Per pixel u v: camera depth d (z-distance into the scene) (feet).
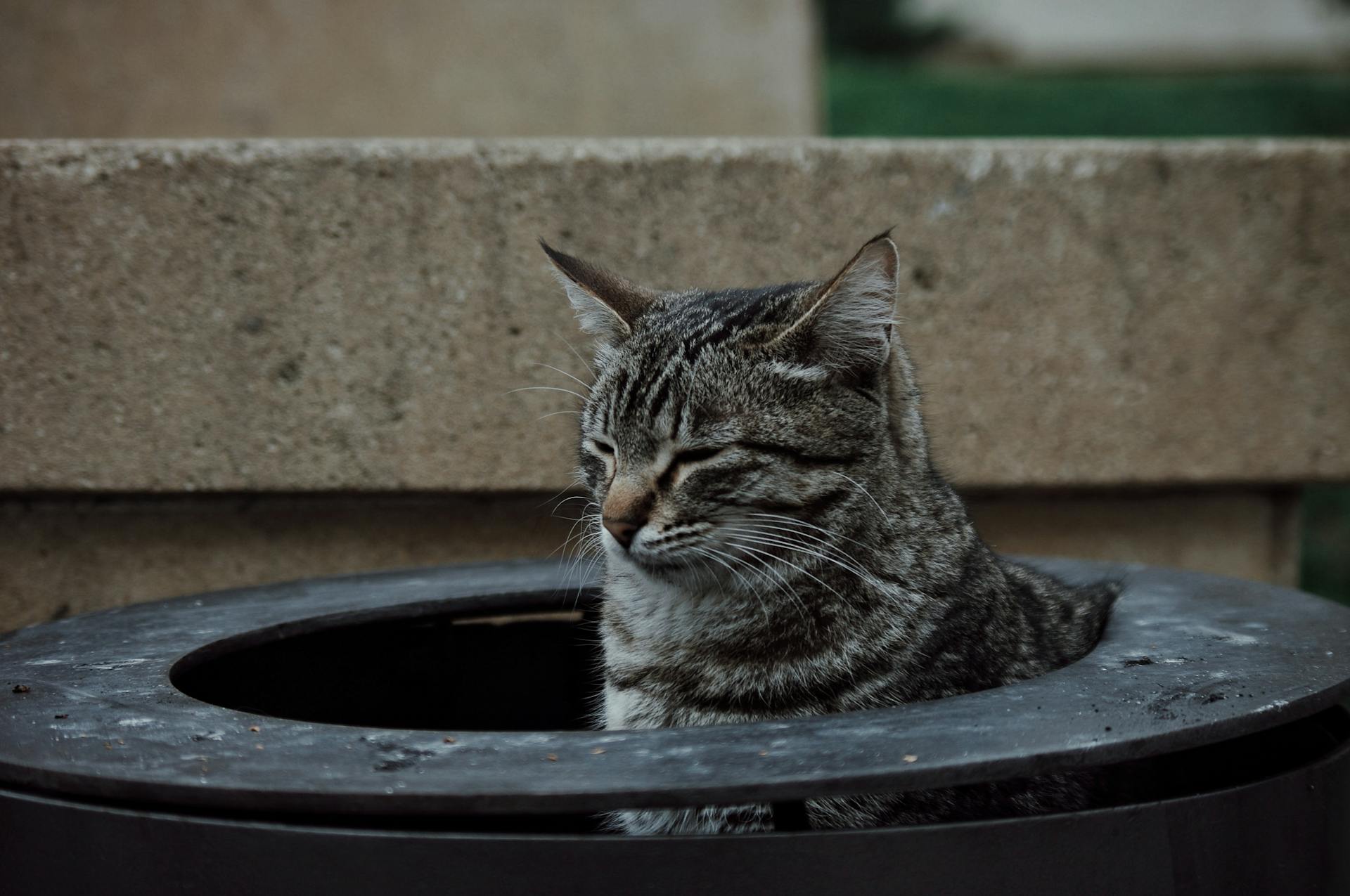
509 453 11.44
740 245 11.48
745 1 23.29
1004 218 11.64
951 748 4.09
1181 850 4.32
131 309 10.96
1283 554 12.94
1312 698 4.76
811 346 6.70
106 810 4.10
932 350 11.73
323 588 8.18
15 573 11.55
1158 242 11.85
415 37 21.91
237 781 3.90
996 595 7.00
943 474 9.98
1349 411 12.29
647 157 11.28
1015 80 46.19
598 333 8.07
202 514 11.70
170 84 20.39
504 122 22.67
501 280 11.27
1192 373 12.07
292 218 11.03
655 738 4.30
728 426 6.71
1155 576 8.05
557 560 9.40
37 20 19.49
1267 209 11.95
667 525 6.79
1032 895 4.09
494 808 3.73
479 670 8.21
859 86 43.96
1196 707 4.59
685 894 3.85
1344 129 38.09
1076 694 4.82
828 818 5.42
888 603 6.55
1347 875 5.12
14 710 4.93
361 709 7.67
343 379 11.25
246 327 11.11
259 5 20.80
